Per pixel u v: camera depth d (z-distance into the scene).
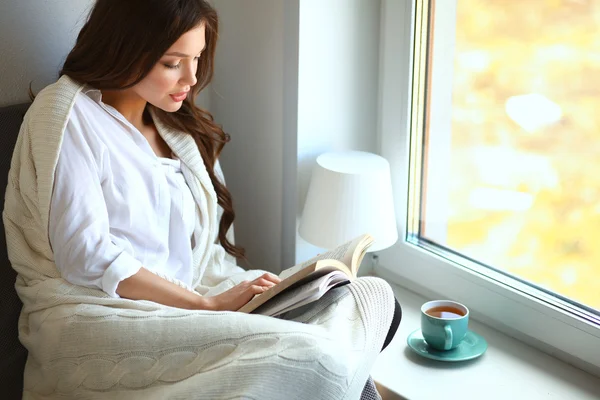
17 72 1.62
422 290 1.83
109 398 1.28
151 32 1.34
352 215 1.60
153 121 1.57
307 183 1.79
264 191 1.89
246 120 1.90
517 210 1.60
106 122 1.43
